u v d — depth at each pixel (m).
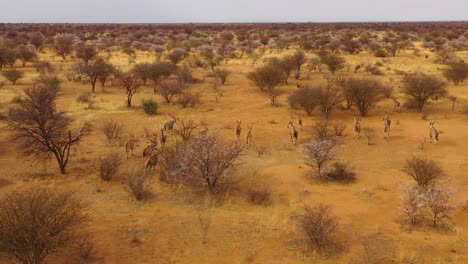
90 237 12.95
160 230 13.44
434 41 81.94
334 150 19.64
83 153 21.16
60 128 19.06
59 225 11.42
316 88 30.23
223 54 64.62
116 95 36.41
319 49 69.69
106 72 40.06
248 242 12.70
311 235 12.42
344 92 30.78
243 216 14.35
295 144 22.69
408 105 31.16
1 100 33.38
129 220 14.08
